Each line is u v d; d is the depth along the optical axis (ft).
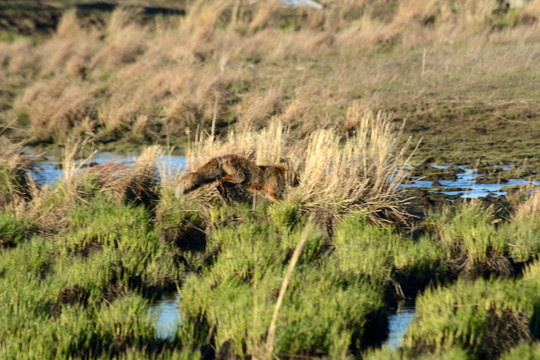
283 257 78.95
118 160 142.00
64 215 98.73
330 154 100.73
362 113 164.14
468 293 65.46
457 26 269.03
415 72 216.54
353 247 80.48
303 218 93.56
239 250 79.46
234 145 110.01
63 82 219.61
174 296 75.05
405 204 100.83
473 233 83.92
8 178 107.14
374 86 201.46
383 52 248.93
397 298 72.59
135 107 180.24
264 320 58.85
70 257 84.17
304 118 166.20
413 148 146.00
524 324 60.49
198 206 100.83
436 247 83.76
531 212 94.63
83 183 104.73
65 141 161.79
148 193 106.52
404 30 270.46
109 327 61.31
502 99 182.80
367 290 67.72
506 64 217.77
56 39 292.61
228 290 66.59
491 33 265.13
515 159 132.77
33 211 99.71
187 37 278.67
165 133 166.91
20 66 252.21
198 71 221.46
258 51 260.62
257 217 98.84
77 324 60.39
